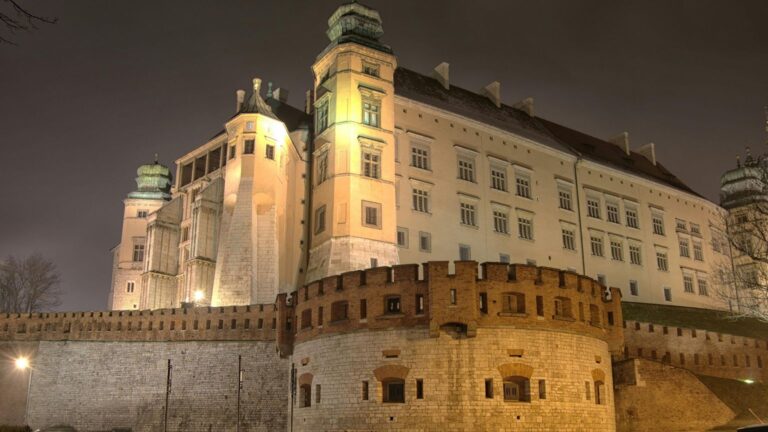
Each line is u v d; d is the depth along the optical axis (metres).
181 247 86.50
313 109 82.19
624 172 96.81
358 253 68.12
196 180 86.56
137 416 56.66
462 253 76.81
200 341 57.19
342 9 79.00
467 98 90.06
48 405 58.31
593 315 48.50
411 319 43.94
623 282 91.81
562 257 85.94
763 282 74.38
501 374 42.88
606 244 91.50
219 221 78.81
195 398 55.78
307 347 48.62
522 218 83.56
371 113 74.12
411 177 75.06
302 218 75.06
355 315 45.59
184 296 77.06
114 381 57.91
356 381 44.28
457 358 42.78
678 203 103.25
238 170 70.50
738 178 109.69
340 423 44.31
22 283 94.75
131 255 98.06
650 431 52.66
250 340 56.12
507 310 44.47
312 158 77.19
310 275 71.50
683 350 63.91
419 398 42.53
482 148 82.31
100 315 59.94
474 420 41.72
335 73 74.81
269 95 86.88
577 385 45.03
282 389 53.75
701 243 103.94
